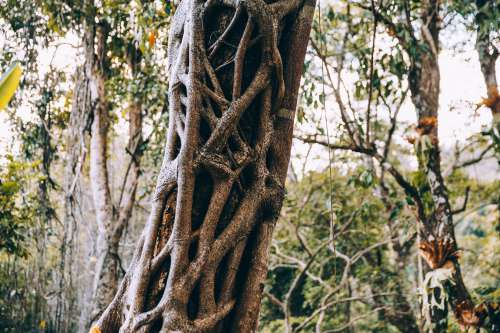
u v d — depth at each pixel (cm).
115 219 833
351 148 648
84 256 953
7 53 750
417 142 619
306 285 1293
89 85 810
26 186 809
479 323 538
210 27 256
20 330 775
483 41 663
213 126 240
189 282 226
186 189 233
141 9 613
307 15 270
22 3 744
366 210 820
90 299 844
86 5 754
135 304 229
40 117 800
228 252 236
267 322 1388
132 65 803
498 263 1038
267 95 253
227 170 237
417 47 663
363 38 775
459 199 1170
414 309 953
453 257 516
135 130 859
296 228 1007
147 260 233
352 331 1194
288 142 258
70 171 805
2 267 823
